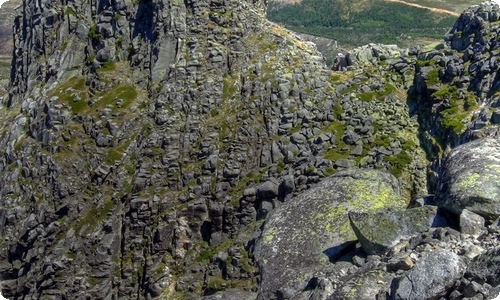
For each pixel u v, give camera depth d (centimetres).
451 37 3603
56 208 3600
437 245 1583
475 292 1344
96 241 3422
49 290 3372
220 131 3562
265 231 2158
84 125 3819
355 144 3322
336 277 1706
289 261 1991
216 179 3409
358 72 3816
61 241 3462
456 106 3162
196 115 3628
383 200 2120
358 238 1839
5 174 3938
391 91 3572
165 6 3969
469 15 3531
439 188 1870
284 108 3559
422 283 1414
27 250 3597
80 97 3988
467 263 1436
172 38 3912
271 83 3659
